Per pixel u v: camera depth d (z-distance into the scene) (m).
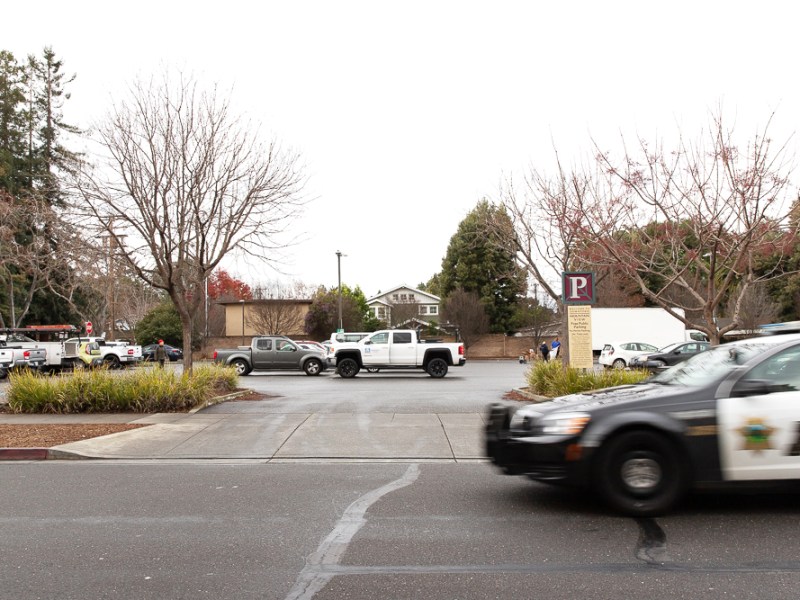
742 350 6.50
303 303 54.16
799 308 41.03
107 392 14.16
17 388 14.34
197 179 15.81
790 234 12.52
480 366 39.12
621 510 6.03
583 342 15.68
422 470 8.76
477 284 53.47
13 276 35.41
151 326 52.50
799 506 6.47
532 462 6.19
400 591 4.44
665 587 4.45
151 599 4.36
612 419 6.05
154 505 6.89
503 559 5.06
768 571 4.74
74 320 45.38
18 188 39.50
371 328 60.94
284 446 10.48
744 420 5.95
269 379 26.00
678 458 6.02
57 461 9.71
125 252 15.84
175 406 14.41
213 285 51.00
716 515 6.18
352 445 10.53
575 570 4.80
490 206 30.09
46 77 43.94
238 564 5.02
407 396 17.66
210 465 9.24
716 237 12.22
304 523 6.16
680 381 6.69
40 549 5.41
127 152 15.34
